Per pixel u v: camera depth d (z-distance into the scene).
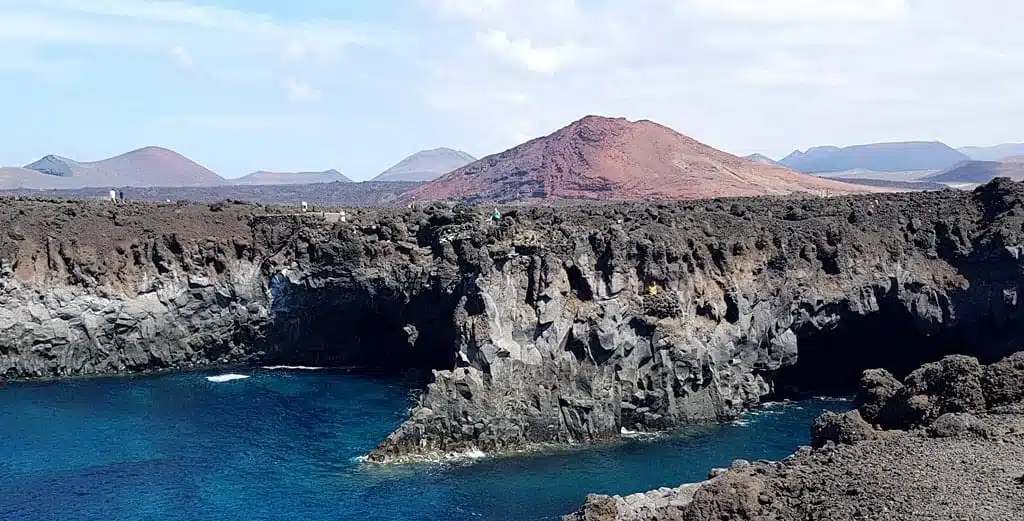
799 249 101.81
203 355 119.69
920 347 107.88
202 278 118.38
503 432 83.12
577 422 85.69
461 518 64.62
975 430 44.22
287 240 120.31
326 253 115.69
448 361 107.12
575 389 86.81
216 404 98.38
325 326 120.19
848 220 109.12
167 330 117.31
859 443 46.41
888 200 114.94
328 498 68.88
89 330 113.75
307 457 79.44
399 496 69.38
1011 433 43.53
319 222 121.00
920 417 49.75
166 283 117.62
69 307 113.31
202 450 81.19
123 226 121.06
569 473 75.50
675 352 90.06
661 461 78.81
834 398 103.69
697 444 84.19
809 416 94.62
